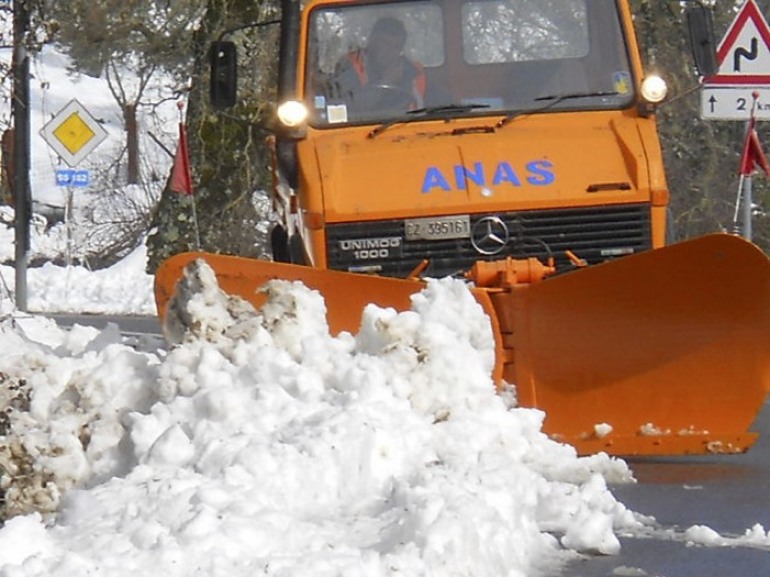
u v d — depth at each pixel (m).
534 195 17.64
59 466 13.30
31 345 16.16
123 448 13.51
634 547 12.67
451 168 18.09
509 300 15.71
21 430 13.82
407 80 19.48
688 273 15.05
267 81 47.53
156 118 81.50
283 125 19.17
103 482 13.05
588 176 17.86
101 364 14.35
